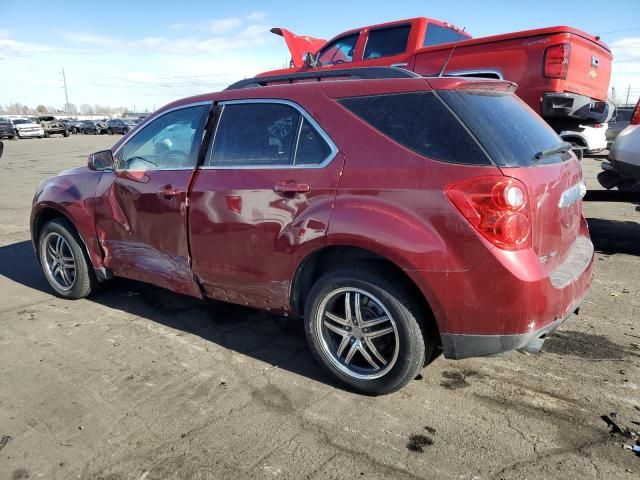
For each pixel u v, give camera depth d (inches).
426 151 106.0
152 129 156.7
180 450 101.2
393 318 110.7
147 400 118.3
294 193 119.4
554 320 105.5
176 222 143.7
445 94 109.2
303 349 144.3
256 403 117.1
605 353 137.9
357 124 115.5
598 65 307.6
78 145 1208.8
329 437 104.7
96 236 168.6
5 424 110.0
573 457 97.4
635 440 101.9
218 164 137.4
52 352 142.7
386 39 338.3
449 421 109.3
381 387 116.2
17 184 504.1
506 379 125.8
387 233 105.3
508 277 97.5
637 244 246.2
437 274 101.8
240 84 151.4
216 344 147.6
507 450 99.8
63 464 97.5
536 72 276.4
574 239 129.3
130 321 164.4
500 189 96.9
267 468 96.0
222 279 137.5
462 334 103.9
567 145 127.8
